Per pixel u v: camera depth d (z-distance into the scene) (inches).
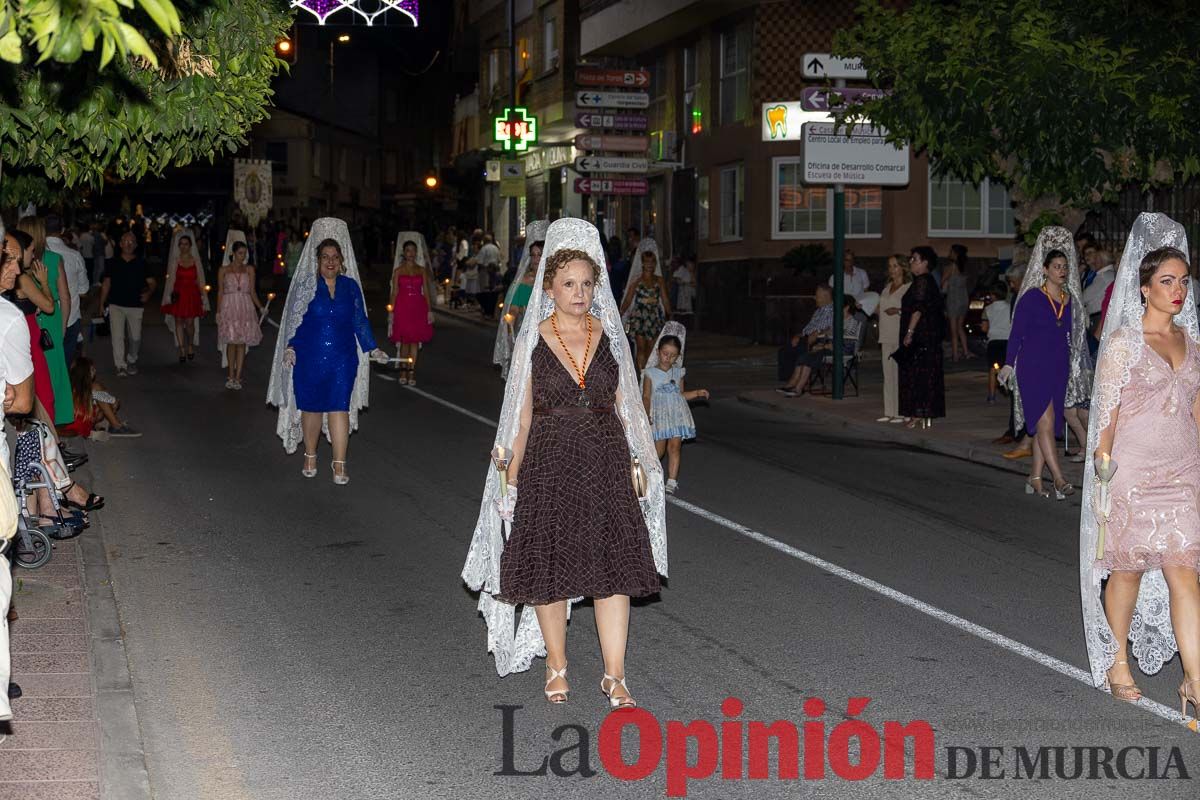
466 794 220.2
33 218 407.2
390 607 335.9
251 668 286.8
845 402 734.5
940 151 615.8
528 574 254.1
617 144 1117.1
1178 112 556.4
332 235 502.6
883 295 661.9
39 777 216.2
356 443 597.3
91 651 283.9
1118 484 258.4
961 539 413.4
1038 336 475.8
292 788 222.8
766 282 1117.1
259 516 442.0
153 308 1480.1
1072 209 644.1
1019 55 553.6
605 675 264.2
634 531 258.1
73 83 312.3
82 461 502.6
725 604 337.4
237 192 2123.5
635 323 821.2
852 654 295.1
